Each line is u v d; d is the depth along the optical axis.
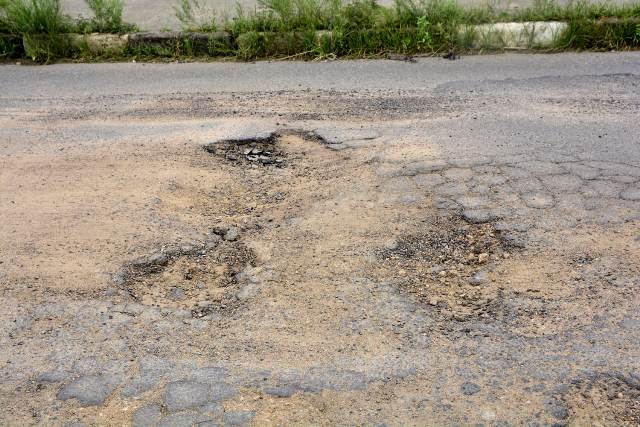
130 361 3.36
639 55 7.47
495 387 3.12
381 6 8.38
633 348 3.31
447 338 3.44
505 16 8.16
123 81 7.42
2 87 7.35
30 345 3.49
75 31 8.48
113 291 3.88
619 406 3.00
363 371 3.24
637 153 5.19
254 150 5.53
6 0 8.47
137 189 4.95
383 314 3.63
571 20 7.81
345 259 4.10
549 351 3.32
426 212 4.52
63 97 6.95
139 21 8.89
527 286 3.79
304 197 4.81
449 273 3.95
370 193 4.79
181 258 4.18
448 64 7.52
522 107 6.17
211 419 3.00
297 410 3.04
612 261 3.94
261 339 3.49
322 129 5.85
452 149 5.37
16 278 4.00
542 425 2.91
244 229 4.48
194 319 3.66
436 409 3.01
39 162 5.41
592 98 6.31
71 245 4.30
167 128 5.99
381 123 5.93
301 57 8.02
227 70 7.67
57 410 3.08
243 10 8.98
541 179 4.85
